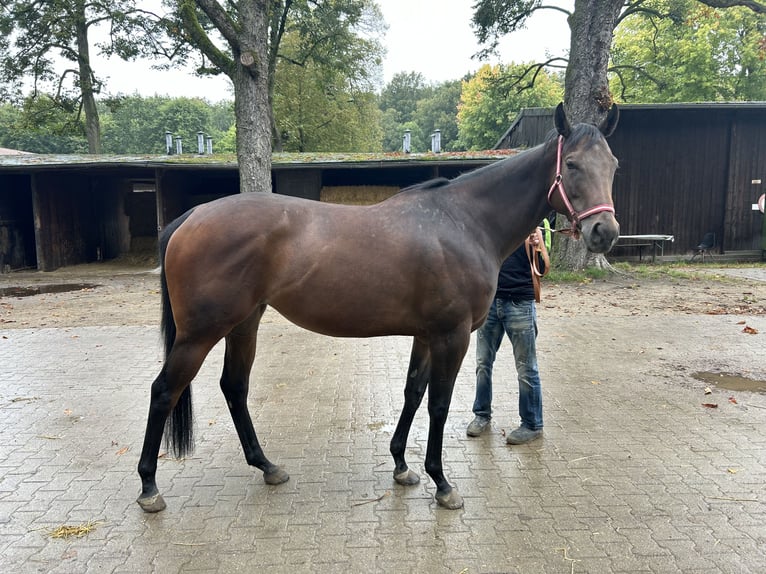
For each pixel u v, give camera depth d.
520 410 3.68
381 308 2.68
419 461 3.40
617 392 4.68
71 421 4.03
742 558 2.35
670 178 15.66
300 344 6.52
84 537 2.53
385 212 2.76
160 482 3.11
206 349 2.66
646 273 12.73
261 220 2.62
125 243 17.86
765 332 6.93
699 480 3.08
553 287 10.91
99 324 7.71
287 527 2.62
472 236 2.79
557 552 2.40
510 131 19.22
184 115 57.50
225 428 3.94
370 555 2.38
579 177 2.64
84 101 22.28
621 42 27.36
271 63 24.19
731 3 12.17
